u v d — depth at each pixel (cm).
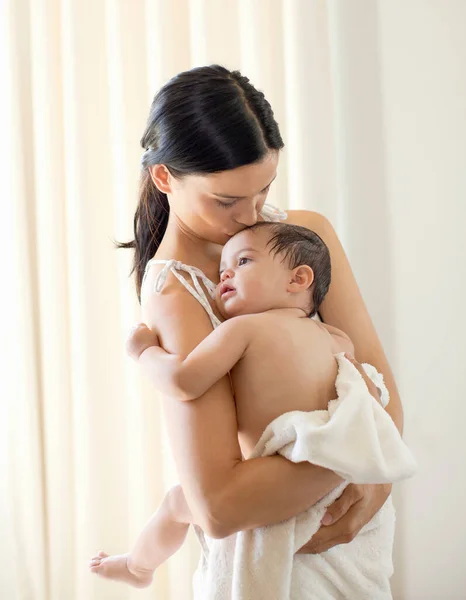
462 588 248
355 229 246
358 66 243
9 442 246
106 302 239
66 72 238
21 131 238
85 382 239
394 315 246
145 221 152
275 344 130
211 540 140
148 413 241
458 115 241
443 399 246
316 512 129
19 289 240
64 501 244
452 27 239
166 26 232
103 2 235
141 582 167
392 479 125
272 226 140
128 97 235
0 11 238
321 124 236
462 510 247
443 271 244
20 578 246
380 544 139
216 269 147
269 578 125
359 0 241
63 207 240
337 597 135
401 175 243
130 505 245
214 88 126
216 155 124
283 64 236
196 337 129
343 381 131
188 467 123
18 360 244
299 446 121
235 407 134
